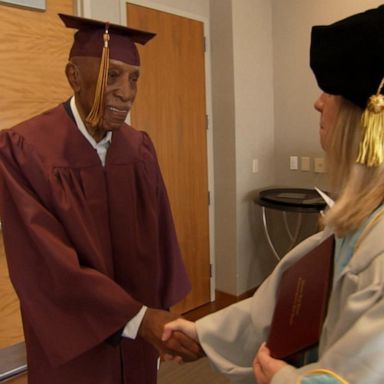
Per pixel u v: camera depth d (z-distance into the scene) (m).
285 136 3.48
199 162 3.24
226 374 0.99
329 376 0.57
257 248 3.50
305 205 2.85
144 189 1.25
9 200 1.05
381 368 0.54
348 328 0.60
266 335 0.96
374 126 0.63
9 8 2.12
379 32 0.62
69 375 1.15
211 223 3.39
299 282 0.78
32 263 1.05
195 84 3.15
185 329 1.08
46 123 1.11
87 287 1.03
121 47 1.06
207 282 3.40
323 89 0.70
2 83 2.13
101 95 1.05
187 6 3.04
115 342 1.10
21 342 2.18
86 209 1.10
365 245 0.64
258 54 3.33
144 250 1.24
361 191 0.66
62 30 2.34
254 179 3.41
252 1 3.23
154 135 2.90
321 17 3.15
